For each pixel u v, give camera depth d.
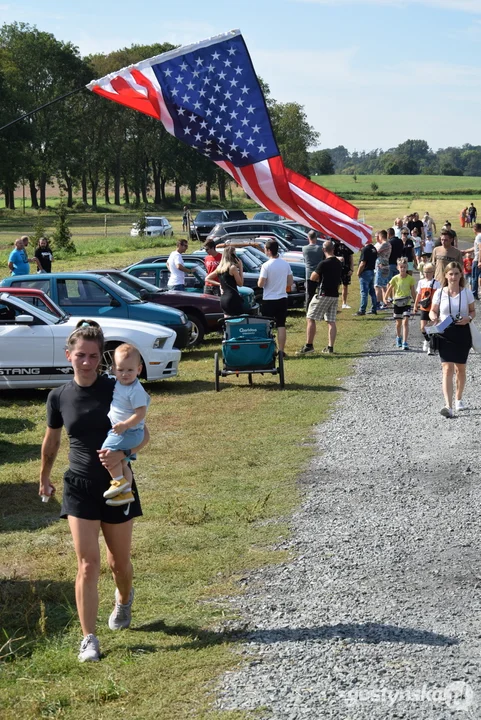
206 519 7.22
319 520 7.12
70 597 5.72
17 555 6.56
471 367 14.44
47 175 106.81
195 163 115.31
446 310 10.66
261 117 11.84
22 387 12.97
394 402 11.74
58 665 4.64
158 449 9.68
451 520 6.99
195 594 5.69
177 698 4.28
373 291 22.05
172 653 4.79
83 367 4.71
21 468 9.23
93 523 4.75
